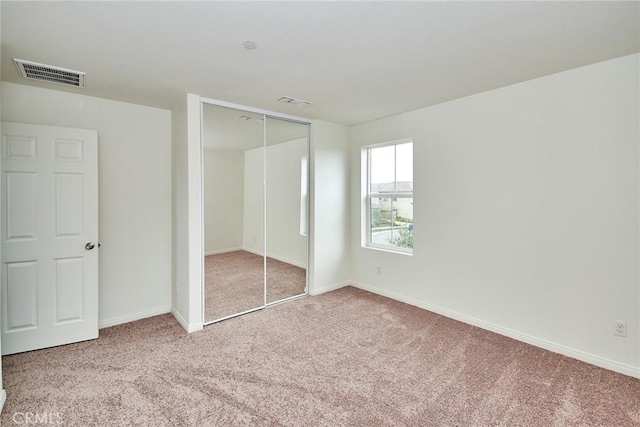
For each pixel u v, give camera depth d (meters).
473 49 2.12
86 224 2.87
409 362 2.49
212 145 3.32
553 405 1.99
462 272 3.26
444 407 1.97
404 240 3.97
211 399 2.04
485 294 3.08
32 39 1.95
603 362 2.40
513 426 1.82
